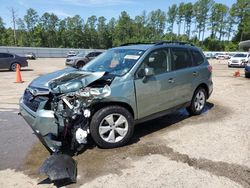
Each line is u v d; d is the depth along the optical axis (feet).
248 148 15.03
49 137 13.38
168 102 17.84
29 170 12.83
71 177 11.61
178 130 18.03
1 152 14.83
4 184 11.63
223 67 89.10
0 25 318.65
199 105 21.61
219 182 11.63
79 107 13.47
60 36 338.34
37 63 105.09
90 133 14.52
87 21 360.07
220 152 14.52
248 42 135.44
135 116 15.80
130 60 16.38
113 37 362.74
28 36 313.53
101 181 11.74
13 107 24.94
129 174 12.30
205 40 337.93
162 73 17.29
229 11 331.16
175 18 375.25
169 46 18.52
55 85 13.93
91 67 17.56
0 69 62.69
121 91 14.78
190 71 19.67
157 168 12.82
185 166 13.00
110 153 14.42
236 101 27.43
